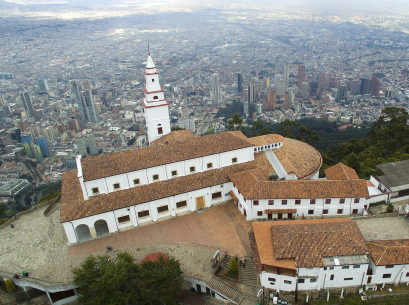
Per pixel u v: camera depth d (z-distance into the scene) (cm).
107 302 4616
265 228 5397
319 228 5084
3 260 5819
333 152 11250
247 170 6844
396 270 4647
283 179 7012
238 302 4828
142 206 6431
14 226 6788
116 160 6462
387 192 6288
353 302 4612
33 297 5572
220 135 7319
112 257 5738
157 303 4878
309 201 6138
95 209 6075
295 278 4659
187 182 6738
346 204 6138
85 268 5003
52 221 6888
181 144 6981
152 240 6122
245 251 5694
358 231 5050
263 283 4894
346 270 4616
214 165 7062
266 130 11319
